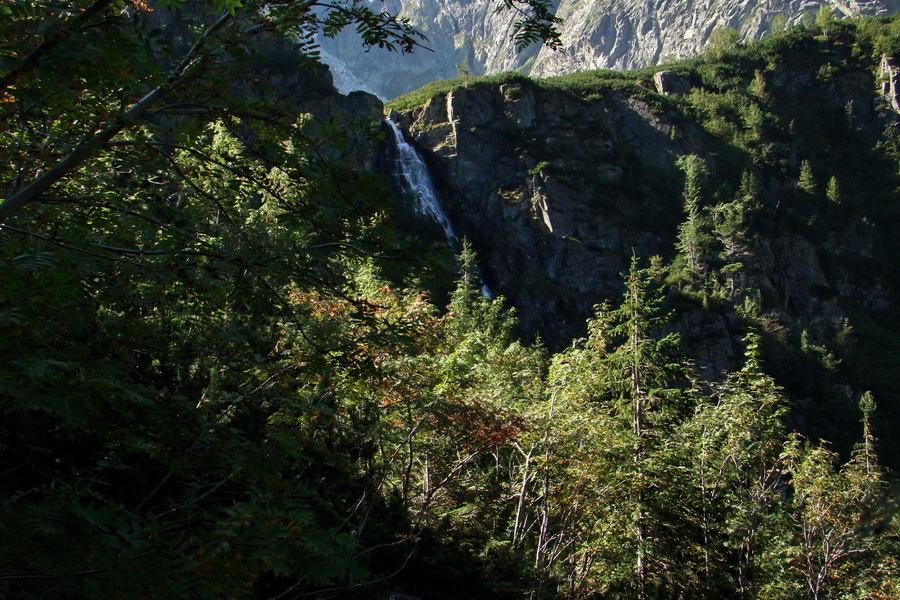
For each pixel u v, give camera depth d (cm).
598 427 1702
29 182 545
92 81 407
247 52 507
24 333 382
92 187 580
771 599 1938
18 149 480
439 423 1384
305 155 566
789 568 1992
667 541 1798
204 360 703
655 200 9362
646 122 10581
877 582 1947
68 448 545
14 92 403
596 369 1994
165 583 337
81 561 364
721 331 7644
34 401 329
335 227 559
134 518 377
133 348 590
